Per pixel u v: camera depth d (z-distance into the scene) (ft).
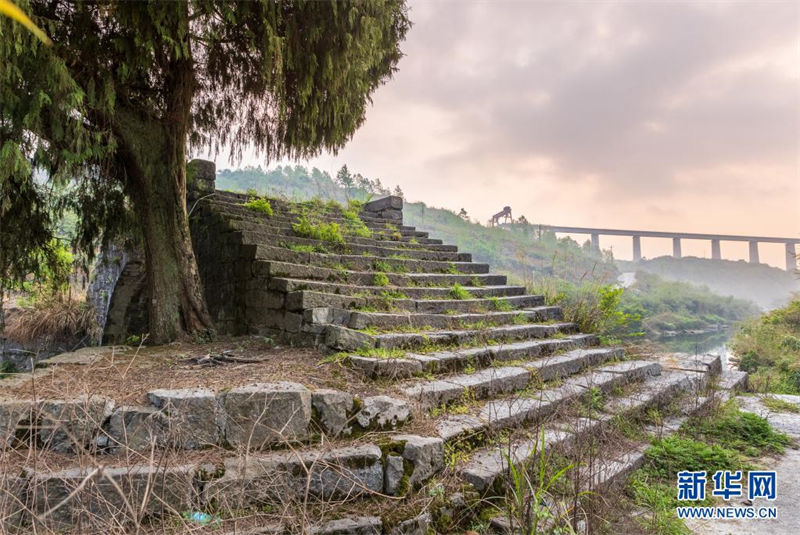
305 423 9.69
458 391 13.19
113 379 10.96
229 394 9.29
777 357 41.09
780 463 13.37
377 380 12.79
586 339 22.20
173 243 17.93
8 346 30.53
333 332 14.37
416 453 9.43
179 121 18.19
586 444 11.60
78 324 31.22
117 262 27.94
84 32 14.48
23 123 12.76
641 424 15.11
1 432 8.18
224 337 18.13
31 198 17.13
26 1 11.77
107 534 6.76
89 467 7.74
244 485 7.89
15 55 11.76
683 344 123.13
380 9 18.03
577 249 346.33
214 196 26.40
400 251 27.02
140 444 8.70
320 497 8.59
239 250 20.34
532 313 23.21
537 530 8.71
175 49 14.53
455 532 8.90
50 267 19.54
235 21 15.14
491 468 10.25
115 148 15.83
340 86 18.58
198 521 7.42
